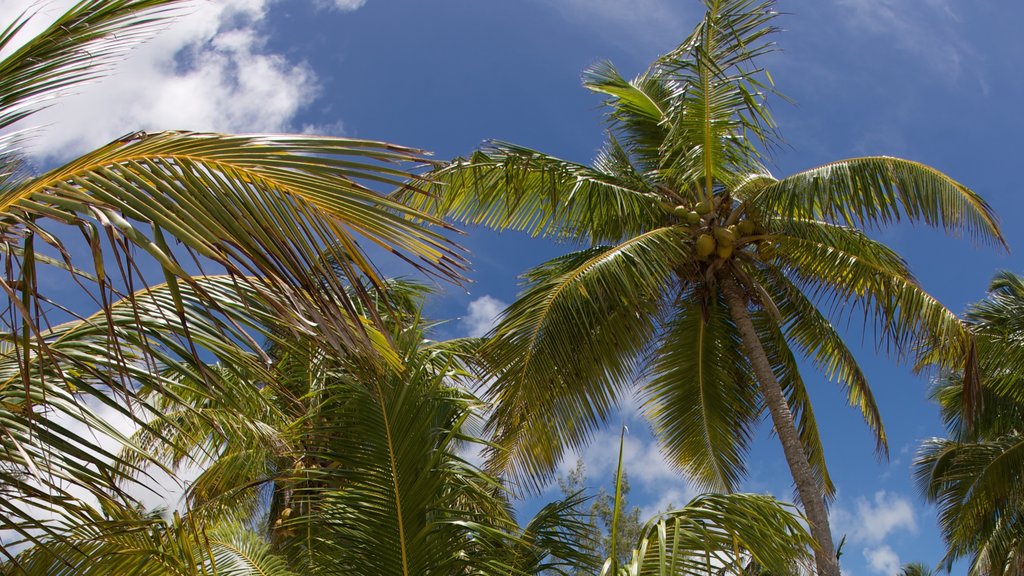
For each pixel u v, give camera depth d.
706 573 4.91
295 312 2.96
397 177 3.25
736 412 11.76
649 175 12.26
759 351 10.80
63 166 2.84
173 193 2.86
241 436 5.60
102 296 2.60
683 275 11.41
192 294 3.52
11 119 3.32
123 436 3.43
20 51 3.30
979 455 16.66
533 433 9.32
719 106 10.92
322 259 3.04
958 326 10.38
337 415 6.14
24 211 2.67
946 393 19.39
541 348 9.39
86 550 4.71
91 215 2.59
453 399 6.89
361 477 5.86
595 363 9.50
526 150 10.67
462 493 6.50
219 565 6.73
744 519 5.00
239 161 3.08
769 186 10.73
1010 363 13.81
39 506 3.38
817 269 11.16
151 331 3.41
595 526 7.04
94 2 3.42
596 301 9.69
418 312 6.71
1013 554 17.05
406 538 5.78
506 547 6.30
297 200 3.10
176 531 5.18
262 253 2.87
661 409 11.90
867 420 11.75
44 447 3.25
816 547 5.11
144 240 2.59
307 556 6.54
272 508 9.17
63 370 3.46
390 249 3.18
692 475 11.77
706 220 11.08
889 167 10.34
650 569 5.03
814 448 11.65
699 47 10.16
